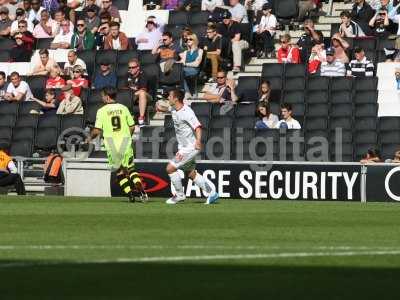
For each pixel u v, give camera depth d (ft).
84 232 118.01
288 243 106.11
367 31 247.09
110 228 123.75
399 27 241.55
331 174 196.85
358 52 236.22
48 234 115.14
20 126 242.17
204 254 94.84
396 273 83.10
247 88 236.84
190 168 176.65
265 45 251.80
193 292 72.23
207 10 259.39
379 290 73.87
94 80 249.55
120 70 249.96
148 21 256.93
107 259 90.68
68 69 252.42
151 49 254.68
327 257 93.04
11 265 86.33
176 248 100.12
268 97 232.32
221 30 249.55
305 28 245.65
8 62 262.67
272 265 87.25
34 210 155.53
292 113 230.07
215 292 72.28
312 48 240.73
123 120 177.58
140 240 108.37
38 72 256.32
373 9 248.32
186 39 246.68
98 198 195.21
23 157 224.74
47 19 270.46
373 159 210.18
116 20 262.67
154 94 244.63
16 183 216.33
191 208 163.02
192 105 232.73
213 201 177.47
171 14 259.80
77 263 87.81
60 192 216.13
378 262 89.92
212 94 236.84
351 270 84.58
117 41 257.75
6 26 274.57
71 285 75.41
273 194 198.29
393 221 139.74
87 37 262.06
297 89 234.79
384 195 195.21
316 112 230.07
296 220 139.74
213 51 246.47
